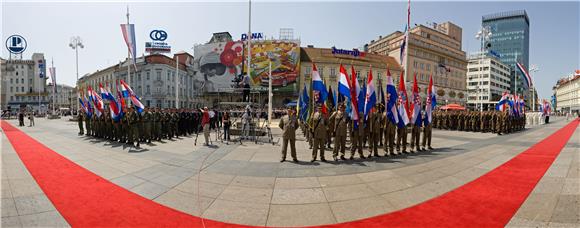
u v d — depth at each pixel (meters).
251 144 11.30
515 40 79.75
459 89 61.53
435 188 5.43
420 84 54.16
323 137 7.99
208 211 4.34
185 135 15.05
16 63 77.88
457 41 66.94
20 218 4.05
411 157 8.71
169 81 50.91
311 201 4.76
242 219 4.05
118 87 12.58
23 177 6.18
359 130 8.43
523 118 21.42
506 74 81.88
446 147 10.93
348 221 3.98
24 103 76.31
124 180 5.95
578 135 15.30
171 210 4.37
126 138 11.98
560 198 4.71
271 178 6.12
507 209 4.31
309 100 13.51
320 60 47.97
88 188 5.42
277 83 46.22
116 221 3.96
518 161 7.85
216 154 8.96
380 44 69.88
